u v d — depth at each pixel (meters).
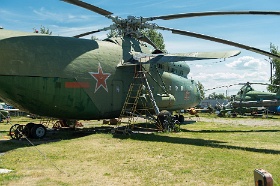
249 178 7.40
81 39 16.91
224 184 6.95
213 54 14.95
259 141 13.98
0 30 14.20
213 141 13.57
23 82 14.16
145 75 18.30
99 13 16.16
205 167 8.53
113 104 17.34
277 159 9.59
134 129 18.39
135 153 10.55
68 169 8.34
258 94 40.88
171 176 7.63
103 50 17.28
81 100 15.97
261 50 15.16
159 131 17.05
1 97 14.89
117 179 7.39
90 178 7.46
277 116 38.38
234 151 10.96
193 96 25.36
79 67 15.80
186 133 17.02
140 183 7.07
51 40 15.44
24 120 31.16
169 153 10.54
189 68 25.42
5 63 13.69
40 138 15.52
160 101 20.23
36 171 8.11
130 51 18.52
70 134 17.08
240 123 26.27
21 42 14.23
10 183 7.02
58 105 15.47
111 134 15.62
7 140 14.95
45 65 14.70
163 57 16.38
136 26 18.66
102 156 10.05
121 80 17.67
